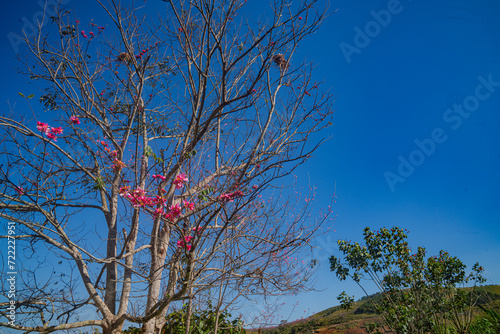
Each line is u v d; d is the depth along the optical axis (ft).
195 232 13.80
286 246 16.69
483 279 31.86
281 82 20.95
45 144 17.33
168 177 17.46
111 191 21.99
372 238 31.01
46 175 19.13
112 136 21.36
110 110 22.00
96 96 22.50
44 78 20.93
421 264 30.76
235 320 24.08
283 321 20.30
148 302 19.04
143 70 19.84
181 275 17.06
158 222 17.19
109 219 21.97
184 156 15.92
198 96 18.21
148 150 15.74
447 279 31.60
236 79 20.67
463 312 31.78
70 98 20.24
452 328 31.17
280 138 20.45
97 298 18.16
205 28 16.83
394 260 30.50
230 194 15.15
